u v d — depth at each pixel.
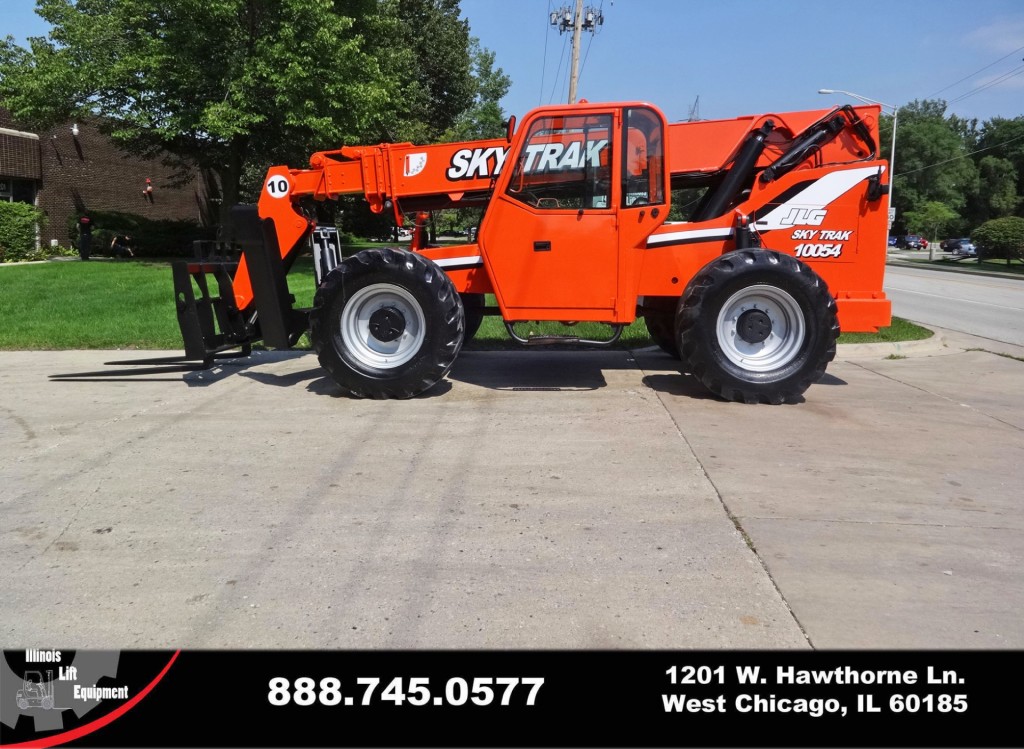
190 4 18.31
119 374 7.68
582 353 9.15
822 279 6.84
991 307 17.45
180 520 4.10
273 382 7.57
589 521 4.07
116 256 25.39
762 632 3.02
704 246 6.96
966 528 4.01
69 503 4.34
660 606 3.21
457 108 40.53
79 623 3.10
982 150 74.81
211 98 20.02
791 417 6.20
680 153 7.41
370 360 6.75
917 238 75.88
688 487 4.56
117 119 21.31
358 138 21.36
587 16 29.38
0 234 22.67
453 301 6.61
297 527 4.01
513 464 4.98
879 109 7.18
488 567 3.56
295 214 7.60
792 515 4.16
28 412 6.34
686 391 7.11
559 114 6.59
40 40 20.36
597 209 6.67
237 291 7.64
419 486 4.59
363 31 23.08
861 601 3.24
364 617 3.14
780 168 7.14
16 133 24.67
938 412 6.45
